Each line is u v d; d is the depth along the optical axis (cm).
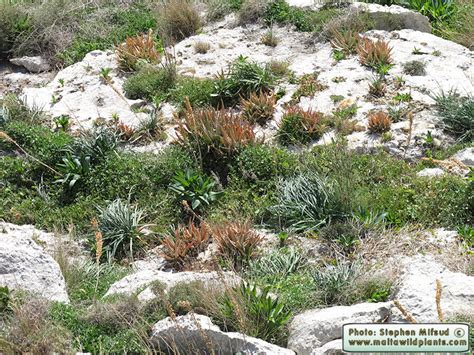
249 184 1098
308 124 1177
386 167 1090
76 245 1030
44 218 1096
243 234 970
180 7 1546
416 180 1057
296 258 928
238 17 1533
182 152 1160
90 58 1480
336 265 911
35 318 771
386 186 1066
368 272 866
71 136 1229
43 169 1173
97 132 1195
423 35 1403
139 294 838
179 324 753
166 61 1366
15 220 1099
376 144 1140
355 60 1344
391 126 1168
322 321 761
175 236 1011
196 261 973
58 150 1186
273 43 1454
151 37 1512
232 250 962
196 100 1293
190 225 1003
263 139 1161
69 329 789
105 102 1340
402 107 1205
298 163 1100
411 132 1149
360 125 1185
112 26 1612
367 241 952
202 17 1566
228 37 1490
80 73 1432
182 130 1166
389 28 1453
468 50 1381
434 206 1012
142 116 1285
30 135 1224
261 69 1305
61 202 1131
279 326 778
